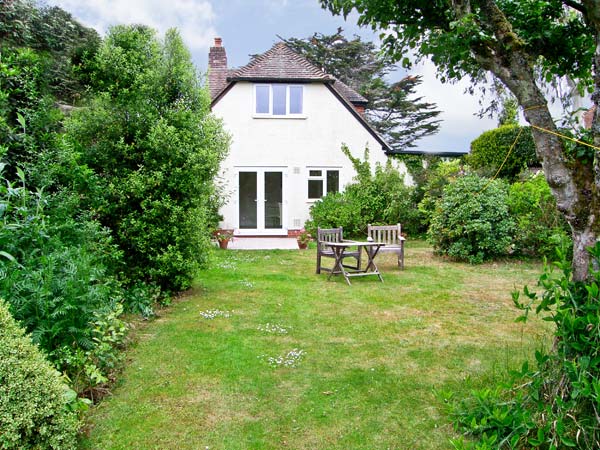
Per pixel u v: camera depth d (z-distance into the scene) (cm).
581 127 321
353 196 1545
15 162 519
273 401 369
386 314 628
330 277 862
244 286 791
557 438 271
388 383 402
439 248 1138
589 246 293
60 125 660
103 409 351
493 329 557
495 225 1041
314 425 333
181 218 678
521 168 1585
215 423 334
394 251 989
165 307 645
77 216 548
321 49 3372
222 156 849
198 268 724
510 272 938
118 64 670
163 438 313
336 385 399
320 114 1658
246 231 1655
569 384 278
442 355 468
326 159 1667
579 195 304
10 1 1169
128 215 642
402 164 1717
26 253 396
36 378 262
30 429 252
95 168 643
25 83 559
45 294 344
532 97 314
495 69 328
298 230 1623
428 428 327
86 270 397
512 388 314
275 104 1644
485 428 297
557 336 291
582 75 387
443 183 1446
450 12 372
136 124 659
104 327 415
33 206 469
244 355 467
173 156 663
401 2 384
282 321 588
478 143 1700
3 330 268
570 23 363
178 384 398
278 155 1650
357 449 303
